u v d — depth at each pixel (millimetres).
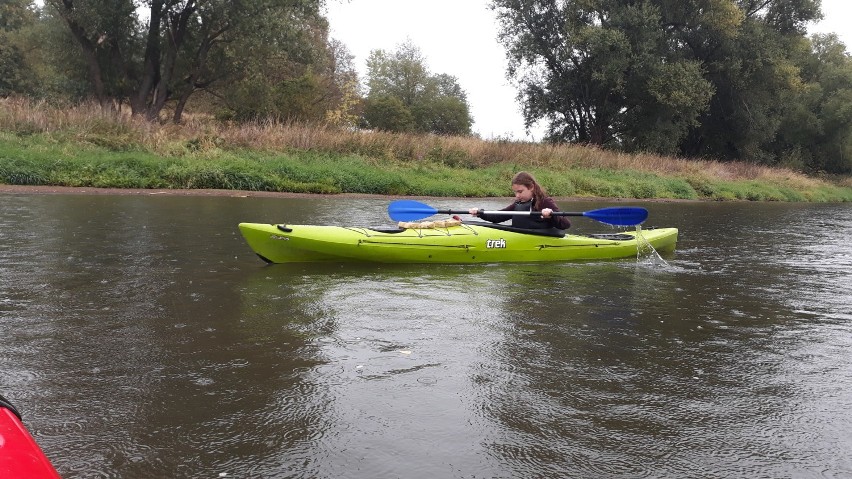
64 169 15180
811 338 4414
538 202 7570
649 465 2561
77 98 26812
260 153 19125
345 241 6562
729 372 3666
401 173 19922
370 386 3285
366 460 2539
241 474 2410
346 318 4547
